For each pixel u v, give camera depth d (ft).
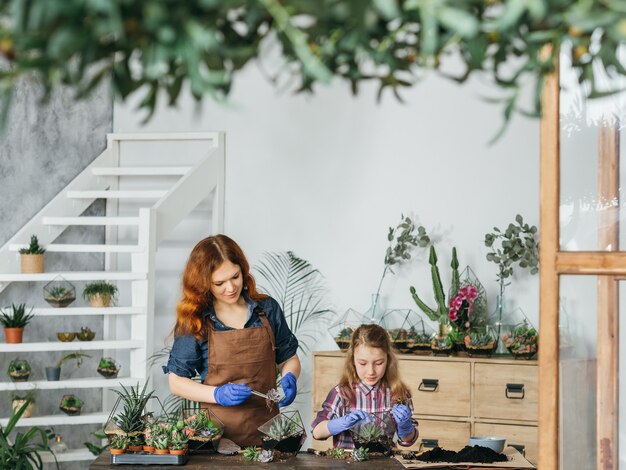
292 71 2.74
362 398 12.50
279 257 20.68
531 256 18.57
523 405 17.20
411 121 20.10
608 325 7.88
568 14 2.46
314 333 20.40
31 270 18.72
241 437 12.61
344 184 20.45
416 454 11.64
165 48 2.28
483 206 19.63
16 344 17.60
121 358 21.43
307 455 10.66
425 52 2.39
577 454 7.92
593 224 7.77
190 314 12.91
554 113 7.68
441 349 17.97
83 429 20.44
